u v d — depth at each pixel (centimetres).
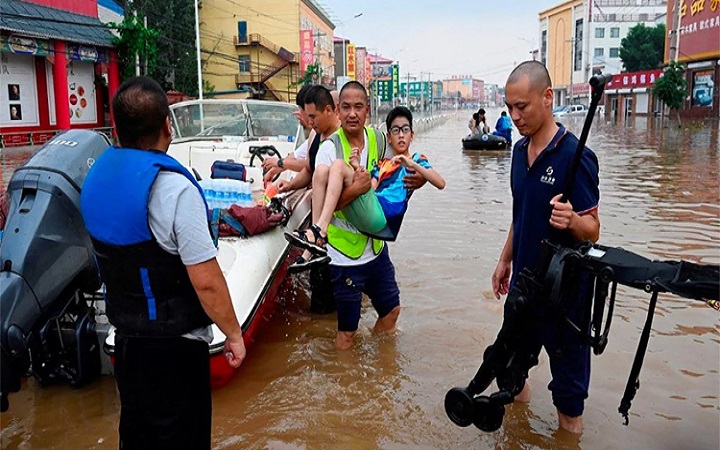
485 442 362
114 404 409
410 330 526
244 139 730
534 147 341
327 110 514
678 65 4606
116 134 277
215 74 4838
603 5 8694
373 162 488
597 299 315
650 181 1345
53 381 433
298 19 5025
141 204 255
